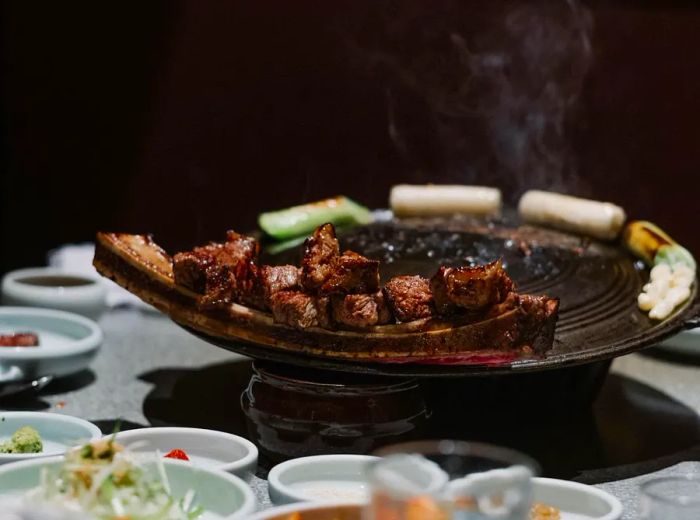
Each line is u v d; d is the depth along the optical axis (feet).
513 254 4.41
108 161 6.50
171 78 6.34
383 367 3.71
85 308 4.83
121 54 6.38
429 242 4.46
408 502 2.90
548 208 4.75
